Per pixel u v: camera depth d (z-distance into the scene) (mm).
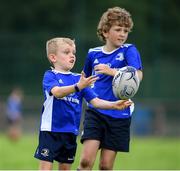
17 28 101375
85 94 23031
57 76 23062
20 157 48156
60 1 98375
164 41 87250
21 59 82688
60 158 23328
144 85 80938
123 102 22281
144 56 83562
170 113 80750
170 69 81625
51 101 22812
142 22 95875
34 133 80250
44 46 82562
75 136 23281
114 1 94938
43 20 99688
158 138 77062
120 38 24656
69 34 82750
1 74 82875
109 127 24938
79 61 78500
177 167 44156
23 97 82000
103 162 25172
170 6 95312
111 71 23531
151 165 44875
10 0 101250
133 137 77688
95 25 91625
